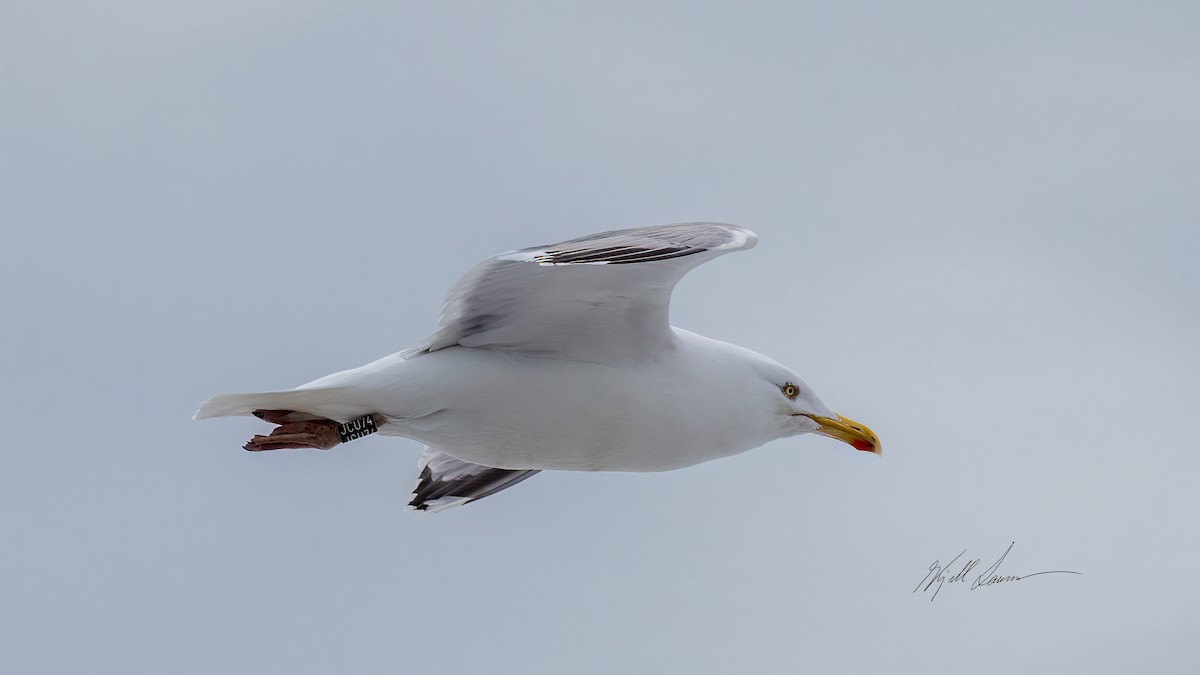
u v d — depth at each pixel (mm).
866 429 12719
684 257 10039
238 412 11188
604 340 11422
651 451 11742
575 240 10523
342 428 11281
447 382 11164
